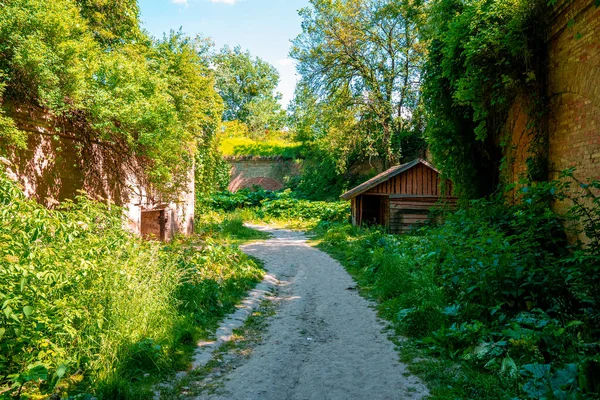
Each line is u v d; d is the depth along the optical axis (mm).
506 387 3713
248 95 53406
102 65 7656
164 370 4309
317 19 28141
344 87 29016
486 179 10211
